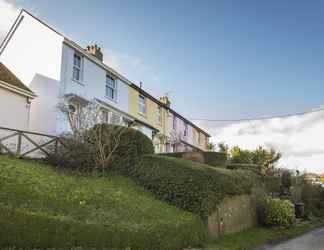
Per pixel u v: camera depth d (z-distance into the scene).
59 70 15.30
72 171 11.26
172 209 9.77
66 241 5.88
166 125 26.98
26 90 14.34
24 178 8.54
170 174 10.97
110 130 12.43
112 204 8.68
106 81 19.58
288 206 14.07
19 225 5.63
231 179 11.82
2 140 10.91
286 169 23.44
